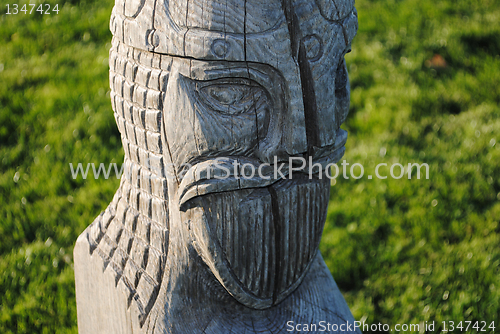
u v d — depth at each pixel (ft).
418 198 10.44
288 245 4.70
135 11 4.14
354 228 9.89
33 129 11.94
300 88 4.06
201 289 4.81
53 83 13.32
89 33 15.40
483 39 15.44
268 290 4.83
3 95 12.74
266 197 4.48
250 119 4.18
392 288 8.93
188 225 4.50
